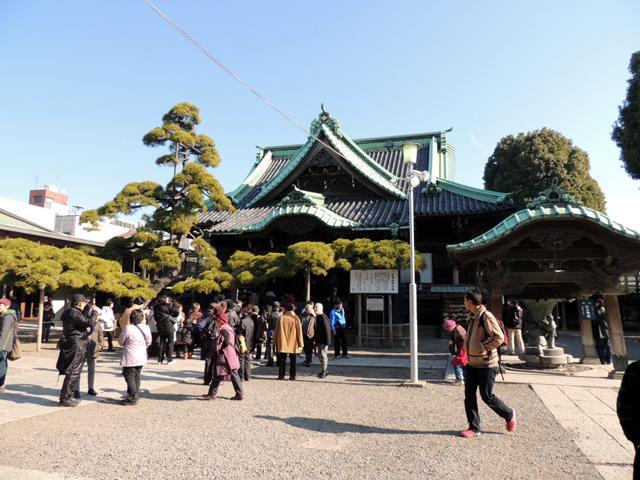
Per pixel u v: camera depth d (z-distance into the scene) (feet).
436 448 18.75
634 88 78.54
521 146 116.16
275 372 40.86
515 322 48.44
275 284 78.28
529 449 18.61
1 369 29.53
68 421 23.02
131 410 25.55
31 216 146.30
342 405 26.99
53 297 63.46
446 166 101.24
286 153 115.96
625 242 33.42
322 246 54.60
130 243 63.31
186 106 64.80
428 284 72.28
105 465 16.70
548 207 35.70
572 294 41.98
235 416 24.18
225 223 79.36
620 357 34.58
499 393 29.99
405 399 28.81
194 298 79.20
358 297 62.03
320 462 17.07
